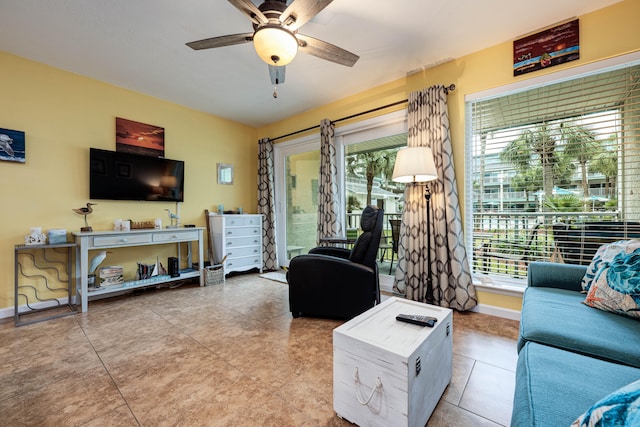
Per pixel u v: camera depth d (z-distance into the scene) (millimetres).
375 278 2338
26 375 1604
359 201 3648
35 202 2699
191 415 1283
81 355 1829
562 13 2113
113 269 2943
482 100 2645
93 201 3055
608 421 452
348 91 3432
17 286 2383
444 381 1431
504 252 2605
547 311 1372
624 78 2078
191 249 3857
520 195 2531
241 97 3582
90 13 2053
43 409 1325
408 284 2855
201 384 1515
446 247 2650
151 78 3057
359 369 1181
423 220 2791
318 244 3678
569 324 1222
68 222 2887
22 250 2629
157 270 3373
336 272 2291
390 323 1363
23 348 1926
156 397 1410
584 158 2256
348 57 2066
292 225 4516
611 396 493
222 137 4348
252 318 2465
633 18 1959
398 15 2105
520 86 2391
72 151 2914
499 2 1983
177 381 1543
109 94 3172
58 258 2826
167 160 3605
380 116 3254
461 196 2707
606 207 2172
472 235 2746
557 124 2357
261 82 3162
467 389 1458
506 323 2322
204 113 4113
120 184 3201
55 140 2811
